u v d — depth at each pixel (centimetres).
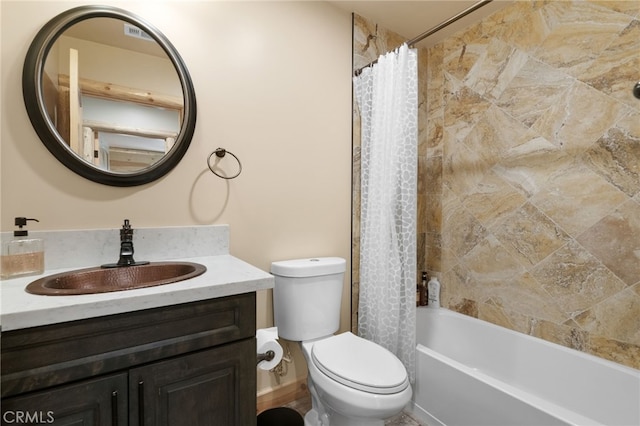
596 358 142
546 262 163
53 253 110
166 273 120
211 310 92
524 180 172
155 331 83
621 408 131
